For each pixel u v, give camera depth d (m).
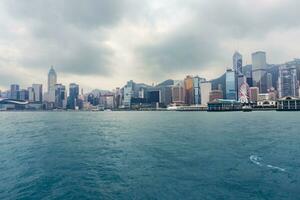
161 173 26.28
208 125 94.06
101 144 48.09
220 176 24.89
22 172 27.23
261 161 31.22
